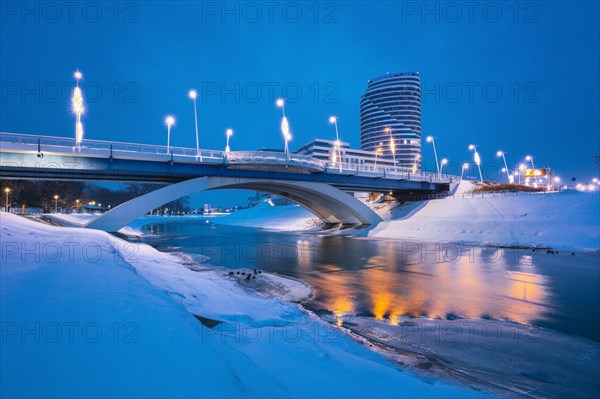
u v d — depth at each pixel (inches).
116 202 5093.5
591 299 557.3
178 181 1743.4
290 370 227.8
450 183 2534.5
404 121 6801.2
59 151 1215.6
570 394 264.5
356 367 253.3
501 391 265.3
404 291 614.2
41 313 231.1
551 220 1440.7
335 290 620.7
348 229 2252.7
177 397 137.3
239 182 1742.1
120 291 296.0
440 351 347.9
